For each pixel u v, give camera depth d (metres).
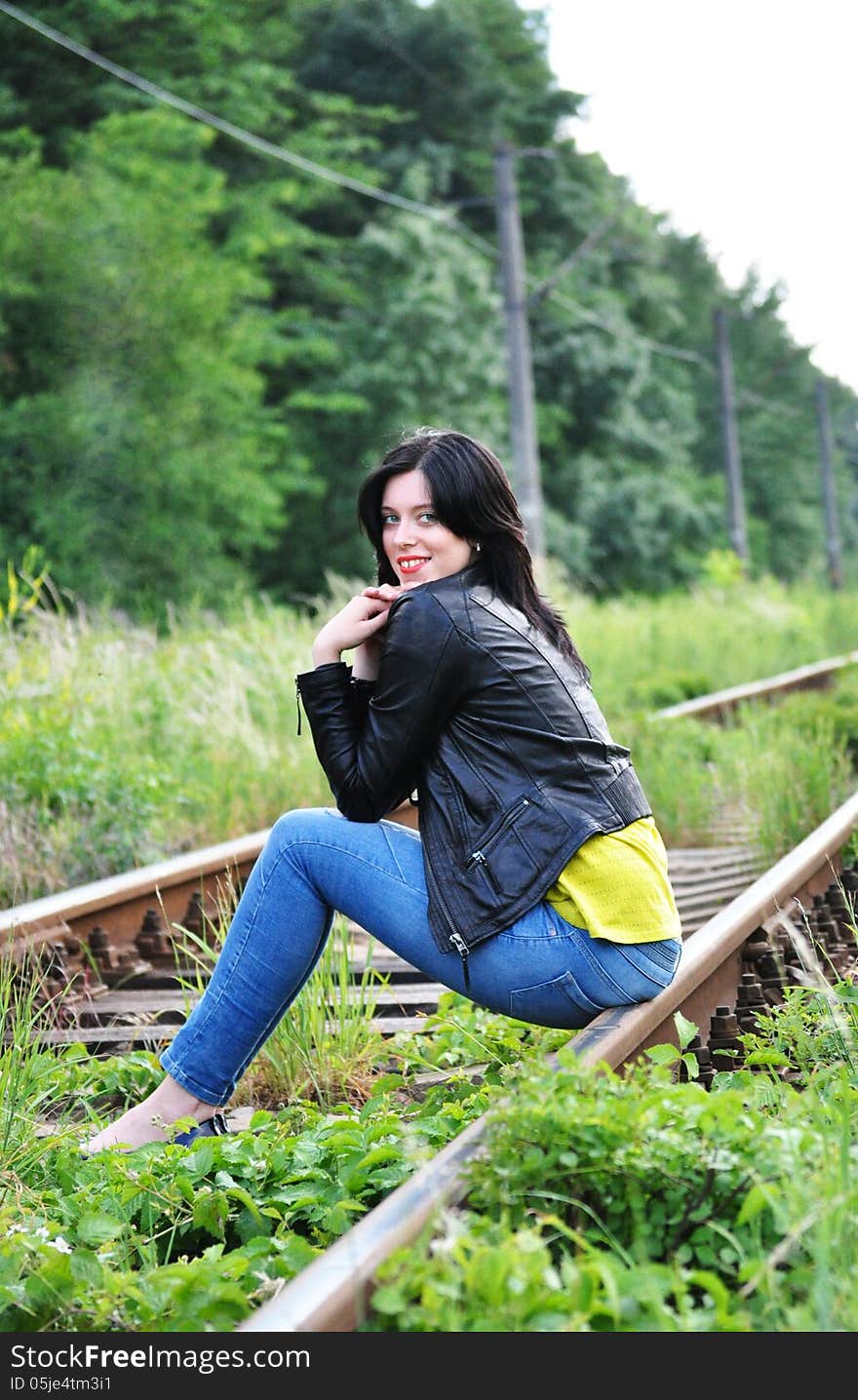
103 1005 5.28
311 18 36.19
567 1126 2.56
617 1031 3.18
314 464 30.17
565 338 39.16
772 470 60.22
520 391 20.02
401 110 36.34
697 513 42.00
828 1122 2.83
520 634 3.43
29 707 8.37
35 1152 3.50
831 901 5.75
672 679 16.56
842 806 7.06
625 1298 2.20
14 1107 3.67
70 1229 3.12
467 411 31.58
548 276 38.78
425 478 3.59
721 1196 2.55
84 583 21.31
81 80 26.55
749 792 8.52
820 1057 3.66
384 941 3.49
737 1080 3.57
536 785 3.34
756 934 4.90
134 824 7.36
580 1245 2.36
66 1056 4.47
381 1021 5.05
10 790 7.30
